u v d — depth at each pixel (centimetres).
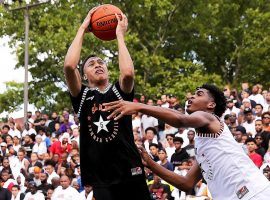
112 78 2903
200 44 3472
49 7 3139
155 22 3309
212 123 675
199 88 704
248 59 3431
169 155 1595
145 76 3141
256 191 670
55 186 1499
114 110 612
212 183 693
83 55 2923
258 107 1684
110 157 690
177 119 632
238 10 3553
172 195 1355
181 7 3322
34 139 1950
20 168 1727
